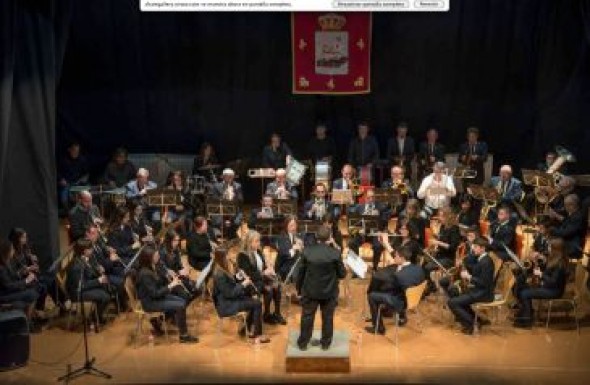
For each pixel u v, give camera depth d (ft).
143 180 44.42
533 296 33.96
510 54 48.85
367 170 46.16
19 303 32.55
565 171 46.14
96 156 51.03
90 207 39.70
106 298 33.60
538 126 49.21
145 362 31.50
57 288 34.83
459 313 33.58
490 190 40.98
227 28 49.70
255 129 51.11
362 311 36.17
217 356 31.99
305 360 30.55
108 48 49.65
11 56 34.76
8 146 36.40
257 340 32.94
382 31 49.29
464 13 48.49
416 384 29.71
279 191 43.78
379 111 50.57
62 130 50.49
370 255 42.04
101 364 31.35
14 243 33.88
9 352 30.83
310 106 50.80
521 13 48.08
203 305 36.94
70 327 34.63
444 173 43.80
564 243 33.88
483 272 32.96
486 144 47.83
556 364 31.30
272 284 34.47
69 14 38.55
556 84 48.08
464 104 49.93
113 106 50.55
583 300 35.06
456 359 31.71
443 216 37.99
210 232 40.68
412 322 35.01
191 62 50.11
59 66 38.55
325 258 30.55
